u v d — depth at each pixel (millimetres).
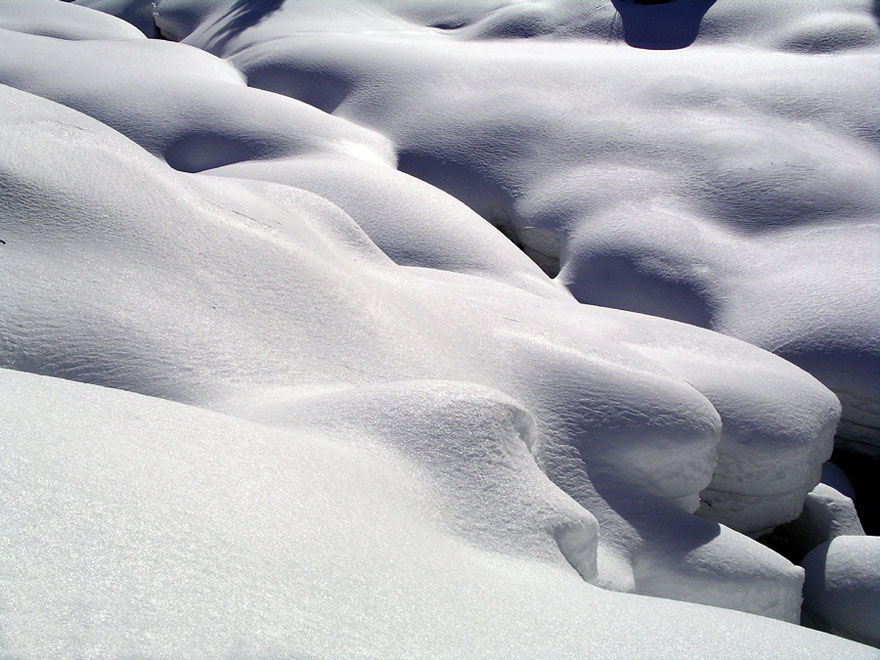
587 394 3922
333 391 3223
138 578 1303
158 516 1505
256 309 3639
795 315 6438
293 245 4266
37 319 3037
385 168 8344
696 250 7516
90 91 9703
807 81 10406
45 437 1635
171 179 4312
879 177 8234
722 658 1905
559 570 2541
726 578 3420
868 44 12172
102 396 2094
